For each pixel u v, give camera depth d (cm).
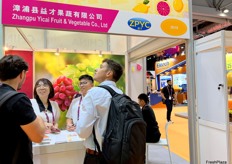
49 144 174
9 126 101
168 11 234
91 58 401
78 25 199
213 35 232
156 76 1434
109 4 211
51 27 191
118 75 159
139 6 222
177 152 378
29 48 370
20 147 106
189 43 246
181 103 1272
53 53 383
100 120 143
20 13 181
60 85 333
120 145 132
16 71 110
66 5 196
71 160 182
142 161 139
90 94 143
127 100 143
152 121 305
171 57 1327
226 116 218
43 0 189
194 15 539
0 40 175
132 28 218
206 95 246
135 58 388
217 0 517
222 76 221
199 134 258
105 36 427
